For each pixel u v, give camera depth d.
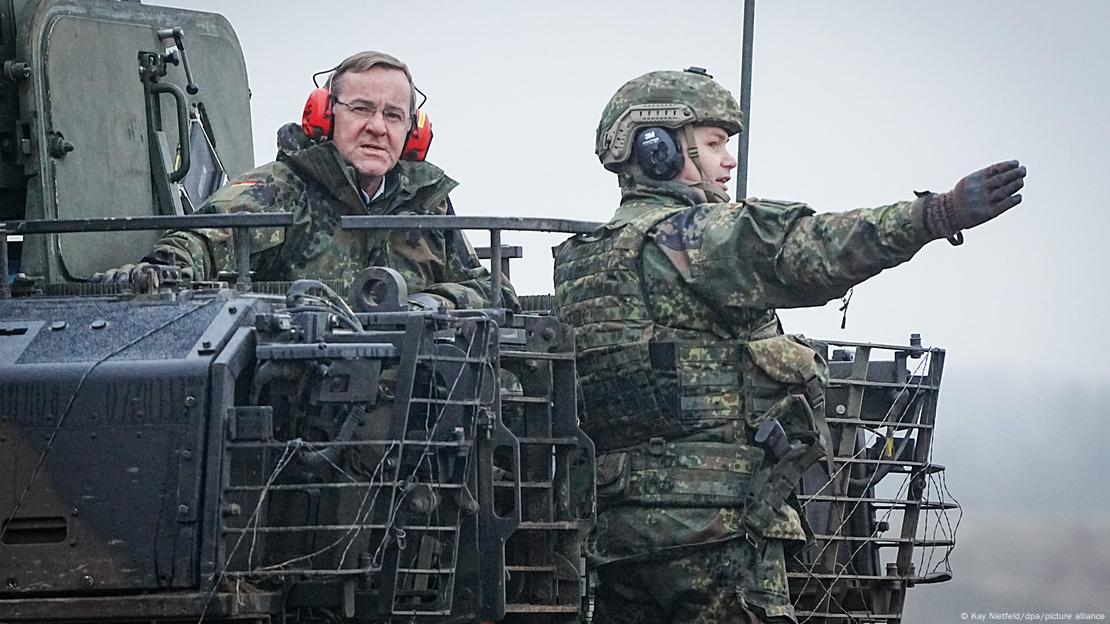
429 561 10.49
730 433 12.59
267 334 10.06
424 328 10.24
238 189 12.72
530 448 11.47
